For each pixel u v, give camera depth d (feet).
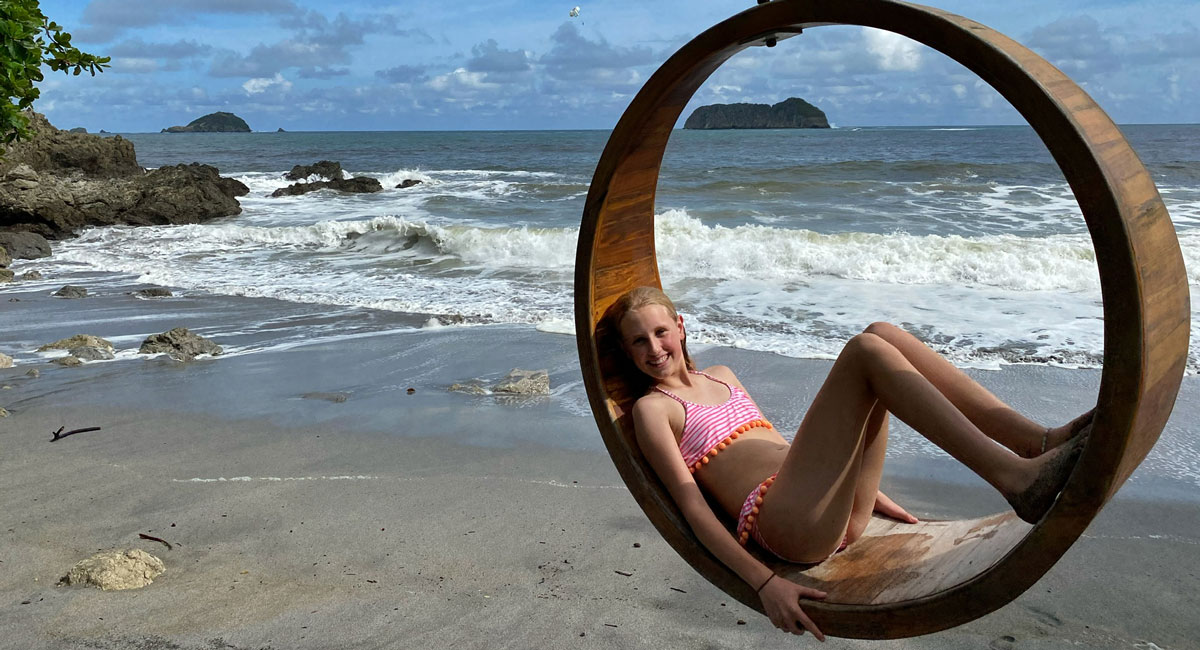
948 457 16.62
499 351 24.80
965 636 10.80
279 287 36.35
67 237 60.29
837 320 27.07
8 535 13.64
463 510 14.44
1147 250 5.32
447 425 18.69
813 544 7.57
